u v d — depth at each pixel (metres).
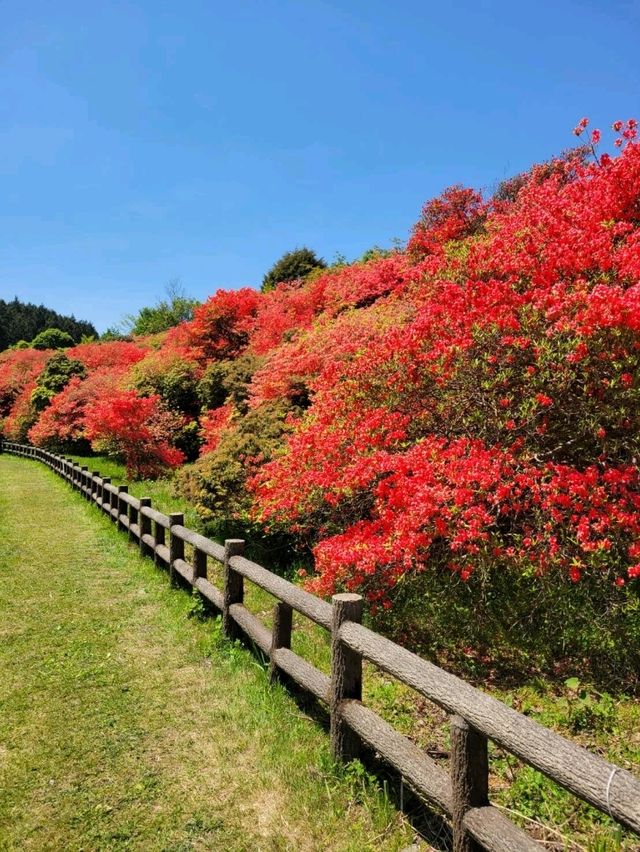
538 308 3.95
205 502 6.64
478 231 11.97
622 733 3.05
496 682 3.65
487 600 4.30
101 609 5.21
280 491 5.13
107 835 2.45
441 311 4.72
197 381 16.39
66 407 19.67
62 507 10.62
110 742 3.13
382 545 3.89
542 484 3.68
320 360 8.59
